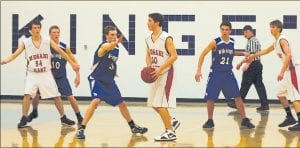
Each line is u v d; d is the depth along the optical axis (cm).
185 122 1148
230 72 1052
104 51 894
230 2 1599
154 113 1342
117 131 993
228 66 1050
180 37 1620
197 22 1612
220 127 1062
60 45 1070
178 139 894
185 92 1625
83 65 1659
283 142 862
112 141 867
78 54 1659
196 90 1620
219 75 1048
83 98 1656
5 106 1504
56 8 1662
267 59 1586
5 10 1673
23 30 1675
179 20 1617
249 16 1595
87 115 902
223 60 1045
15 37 1675
